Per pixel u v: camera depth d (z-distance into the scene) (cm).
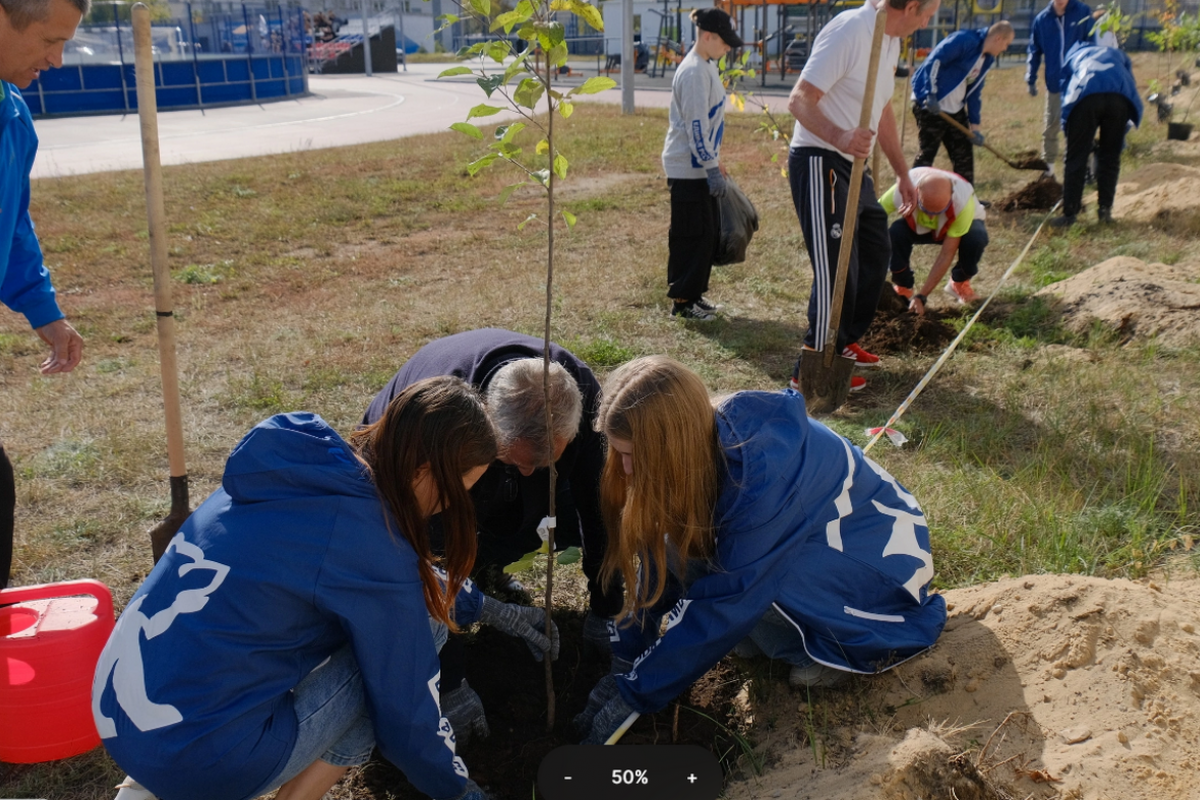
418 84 3362
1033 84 1009
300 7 2903
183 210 1012
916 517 273
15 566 352
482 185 1123
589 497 277
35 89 2253
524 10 210
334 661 225
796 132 476
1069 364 492
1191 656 242
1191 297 533
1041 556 323
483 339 283
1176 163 991
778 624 269
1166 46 1368
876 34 400
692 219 589
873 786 212
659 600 271
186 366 550
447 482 207
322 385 517
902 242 593
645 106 2119
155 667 200
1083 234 748
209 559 203
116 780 256
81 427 470
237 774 203
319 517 203
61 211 1008
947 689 252
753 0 2323
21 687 246
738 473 237
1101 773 215
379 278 747
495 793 262
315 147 1588
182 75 2502
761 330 595
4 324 638
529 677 305
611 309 636
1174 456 389
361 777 266
